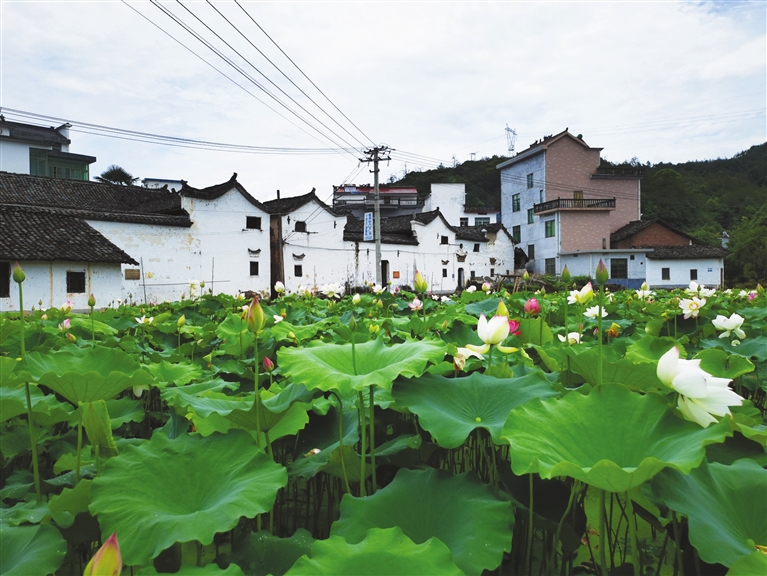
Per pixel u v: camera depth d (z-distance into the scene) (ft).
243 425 6.61
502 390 6.25
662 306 22.57
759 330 15.39
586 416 5.10
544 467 4.28
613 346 11.94
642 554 6.77
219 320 25.23
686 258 105.70
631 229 113.39
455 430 5.39
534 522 5.58
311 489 8.28
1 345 13.21
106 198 80.48
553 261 115.14
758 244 121.08
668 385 4.87
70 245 54.34
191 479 5.18
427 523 4.96
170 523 4.41
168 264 69.36
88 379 6.44
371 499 5.12
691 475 4.76
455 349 7.92
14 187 72.69
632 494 5.02
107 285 56.75
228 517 4.39
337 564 3.86
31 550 4.64
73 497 5.12
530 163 123.65
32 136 110.93
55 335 14.53
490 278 113.29
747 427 5.76
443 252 108.17
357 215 156.66
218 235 74.84
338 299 32.01
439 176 231.50
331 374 5.70
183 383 9.43
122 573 5.71
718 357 10.05
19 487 6.93
